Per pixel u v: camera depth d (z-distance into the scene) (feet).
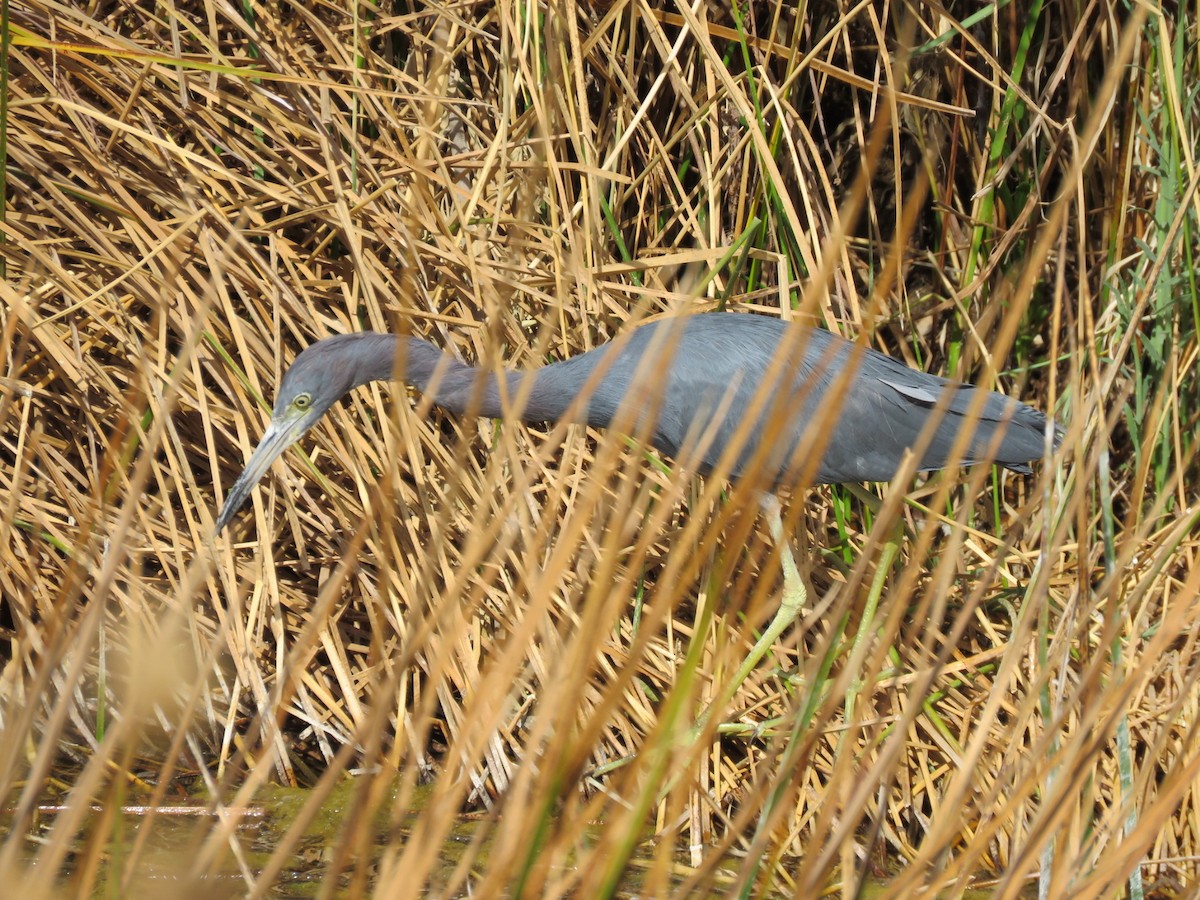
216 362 32.53
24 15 33.81
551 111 34.83
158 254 32.81
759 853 16.65
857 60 39.09
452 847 27.86
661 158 35.32
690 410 31.58
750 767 30.91
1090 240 39.11
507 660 14.65
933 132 38.45
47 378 32.45
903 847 28.89
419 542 31.96
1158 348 35.73
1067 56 34.83
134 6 35.60
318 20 35.35
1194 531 33.14
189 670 31.48
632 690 31.04
